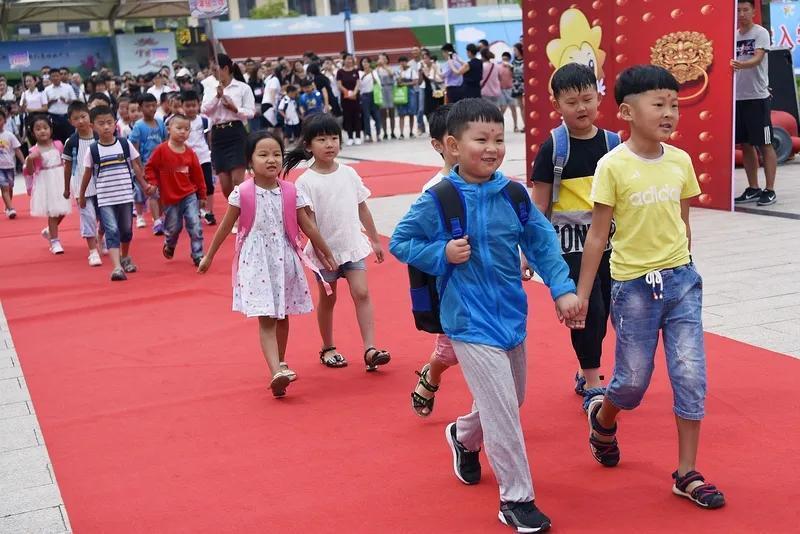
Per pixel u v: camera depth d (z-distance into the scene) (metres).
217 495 4.02
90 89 20.67
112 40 32.50
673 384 3.66
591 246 3.76
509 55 22.53
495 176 3.63
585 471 4.01
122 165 8.94
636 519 3.53
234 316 7.27
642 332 3.68
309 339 6.49
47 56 31.84
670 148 3.76
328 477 4.14
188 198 9.18
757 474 3.85
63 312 7.66
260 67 23.12
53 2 28.09
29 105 20.56
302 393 5.34
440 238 3.55
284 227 5.44
